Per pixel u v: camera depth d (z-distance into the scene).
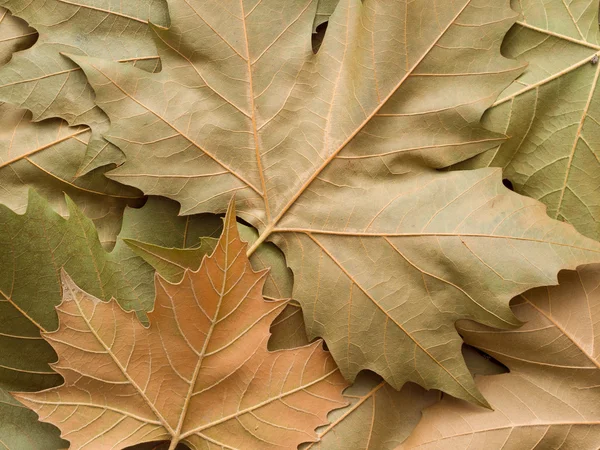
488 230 0.22
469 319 0.22
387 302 0.22
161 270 0.22
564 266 0.21
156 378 0.22
